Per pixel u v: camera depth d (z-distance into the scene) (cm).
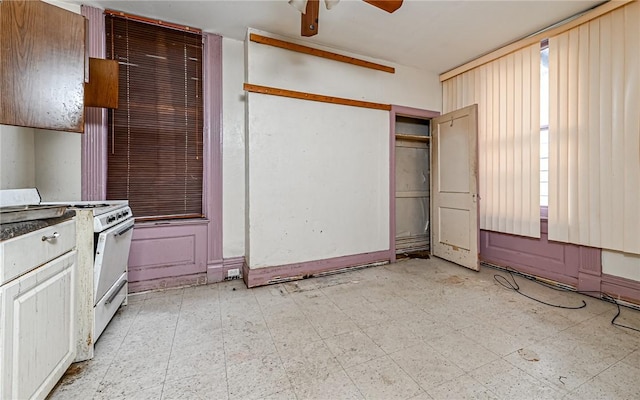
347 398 139
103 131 254
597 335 195
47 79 167
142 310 234
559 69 272
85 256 166
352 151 341
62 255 149
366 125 349
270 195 296
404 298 260
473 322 215
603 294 254
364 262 351
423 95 388
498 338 192
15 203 177
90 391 143
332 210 330
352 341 189
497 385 147
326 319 220
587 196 256
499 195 330
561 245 283
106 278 188
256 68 287
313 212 318
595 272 259
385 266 358
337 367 162
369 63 343
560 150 273
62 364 147
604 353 174
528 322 214
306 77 311
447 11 256
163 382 150
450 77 385
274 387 146
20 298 115
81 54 177
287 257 306
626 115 233
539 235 295
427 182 440
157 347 181
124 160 266
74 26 175
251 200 287
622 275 244
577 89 260
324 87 321
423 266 358
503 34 295
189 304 246
